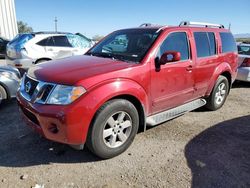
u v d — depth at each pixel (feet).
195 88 16.60
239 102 22.30
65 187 10.21
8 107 19.35
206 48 17.26
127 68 12.18
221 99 19.85
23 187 10.14
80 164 11.82
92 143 11.43
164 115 14.70
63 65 12.74
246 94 25.29
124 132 12.63
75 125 10.68
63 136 10.82
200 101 17.83
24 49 29.58
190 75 15.79
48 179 10.68
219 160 12.38
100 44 16.31
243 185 10.57
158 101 14.01
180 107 15.99
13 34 76.38
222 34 19.12
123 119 12.34
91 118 10.98
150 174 11.16
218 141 14.38
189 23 16.88
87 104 10.71
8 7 73.72
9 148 13.07
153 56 13.37
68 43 32.58
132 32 15.47
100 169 11.45
